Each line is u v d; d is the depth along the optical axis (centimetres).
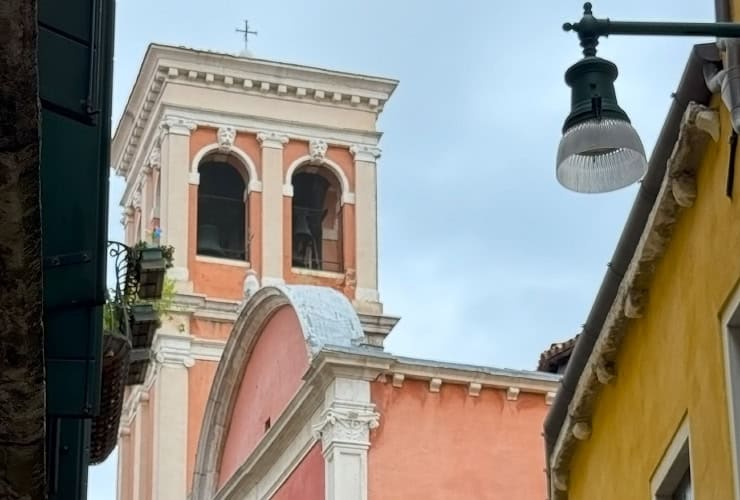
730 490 1330
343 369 2891
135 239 6222
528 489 2923
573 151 1162
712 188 1367
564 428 1892
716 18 1319
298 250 5825
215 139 5844
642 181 1473
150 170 6075
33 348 907
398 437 2894
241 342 3441
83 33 1179
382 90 6066
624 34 1137
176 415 5372
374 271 5800
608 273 1611
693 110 1348
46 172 1170
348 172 5953
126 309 2073
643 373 1612
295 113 5956
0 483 995
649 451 1598
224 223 5822
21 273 873
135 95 6116
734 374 1331
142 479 5509
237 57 5891
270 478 3167
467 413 2944
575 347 1780
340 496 2814
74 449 1616
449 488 2886
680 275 1471
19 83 801
